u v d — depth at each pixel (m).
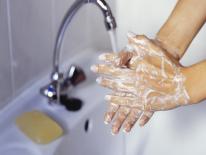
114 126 0.98
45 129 1.12
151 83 0.95
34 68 1.23
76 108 1.23
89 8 1.40
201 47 1.40
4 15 1.08
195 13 1.02
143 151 1.41
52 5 1.23
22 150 1.08
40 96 1.22
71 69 1.28
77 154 1.22
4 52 1.11
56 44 1.16
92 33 1.45
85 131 1.24
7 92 1.15
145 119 0.98
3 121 1.13
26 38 1.17
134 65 0.97
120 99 0.96
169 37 1.03
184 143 1.41
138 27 1.44
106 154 1.33
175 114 1.38
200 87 0.93
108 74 0.97
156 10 1.40
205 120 1.38
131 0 1.40
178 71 0.95
